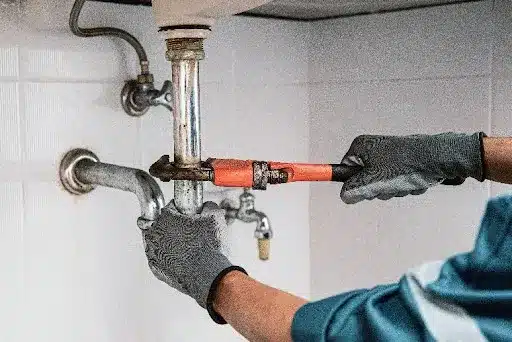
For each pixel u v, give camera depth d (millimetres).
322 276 1243
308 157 1231
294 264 1231
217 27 1042
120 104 923
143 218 760
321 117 1208
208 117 1044
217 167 688
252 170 693
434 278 487
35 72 836
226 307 600
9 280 837
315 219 1240
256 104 1123
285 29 1162
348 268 1205
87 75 885
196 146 709
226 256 690
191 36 687
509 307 443
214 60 1044
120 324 958
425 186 771
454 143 742
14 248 838
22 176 837
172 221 703
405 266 1128
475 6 1003
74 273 898
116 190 931
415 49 1076
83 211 898
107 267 933
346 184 765
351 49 1154
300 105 1209
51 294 878
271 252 1181
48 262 871
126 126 934
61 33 854
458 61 1030
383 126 1129
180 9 657
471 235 1042
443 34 1042
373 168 764
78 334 912
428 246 1096
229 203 1070
